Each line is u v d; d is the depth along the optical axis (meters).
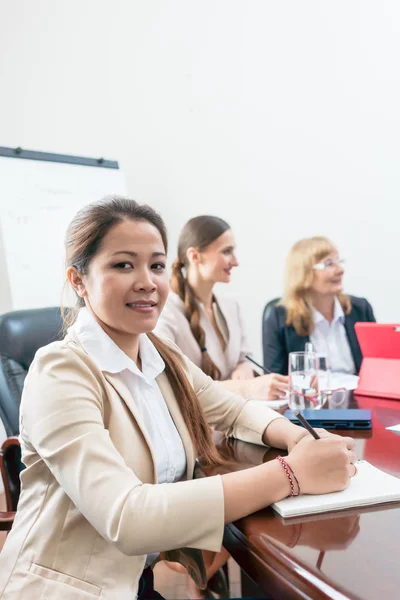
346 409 1.33
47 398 0.83
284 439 1.04
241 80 3.36
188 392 1.08
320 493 0.80
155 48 3.21
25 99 2.94
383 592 0.56
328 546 0.66
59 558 0.83
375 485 0.83
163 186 3.29
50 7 2.97
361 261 3.51
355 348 2.29
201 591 1.69
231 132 3.38
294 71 3.40
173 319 1.97
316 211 3.48
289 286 2.32
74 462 0.78
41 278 2.58
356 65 3.41
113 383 0.93
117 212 0.95
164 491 0.75
